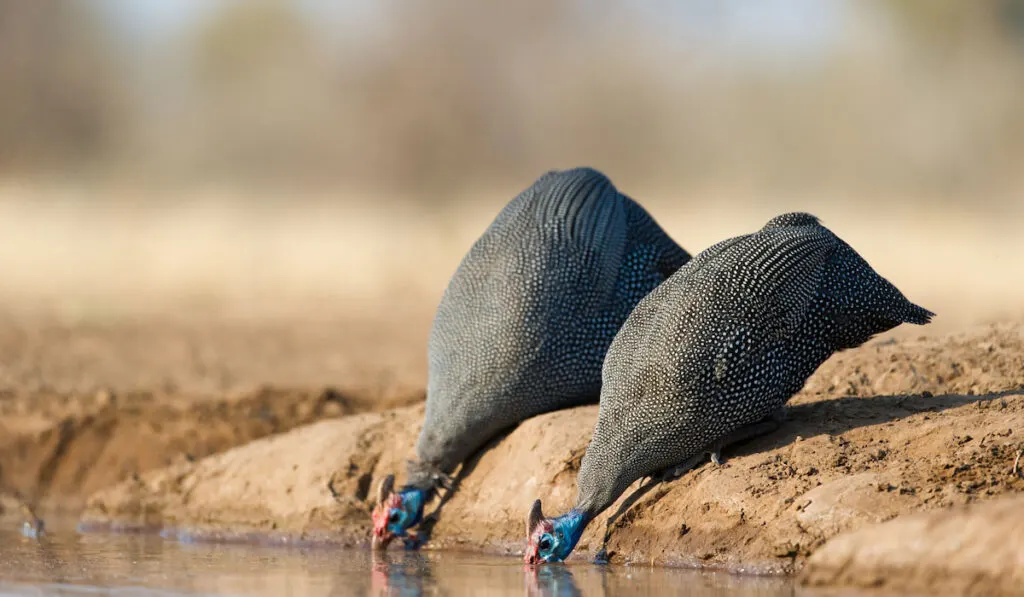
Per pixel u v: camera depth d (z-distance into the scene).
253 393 19.55
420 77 68.06
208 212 48.97
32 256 37.91
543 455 13.62
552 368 13.86
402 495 14.20
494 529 13.84
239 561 13.78
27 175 56.56
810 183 55.69
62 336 26.61
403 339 26.83
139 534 16.30
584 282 13.92
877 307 12.30
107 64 68.25
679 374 12.07
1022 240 37.91
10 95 63.19
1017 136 55.44
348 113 67.50
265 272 36.59
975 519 10.26
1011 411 12.38
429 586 11.98
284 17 70.50
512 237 14.25
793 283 12.08
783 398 12.27
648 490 12.75
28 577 12.80
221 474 16.41
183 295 32.88
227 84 67.94
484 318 13.97
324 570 13.05
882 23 61.22
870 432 12.53
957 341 15.52
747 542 11.84
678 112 66.19
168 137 64.69
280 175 63.41
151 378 22.45
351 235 43.44
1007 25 59.03
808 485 11.87
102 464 18.75
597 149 66.12
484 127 67.38
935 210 46.69
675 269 14.53
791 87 63.59
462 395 13.99
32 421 19.44
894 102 58.62
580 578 11.98
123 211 47.81
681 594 11.01
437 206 55.19
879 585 10.55
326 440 15.94
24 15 65.38
